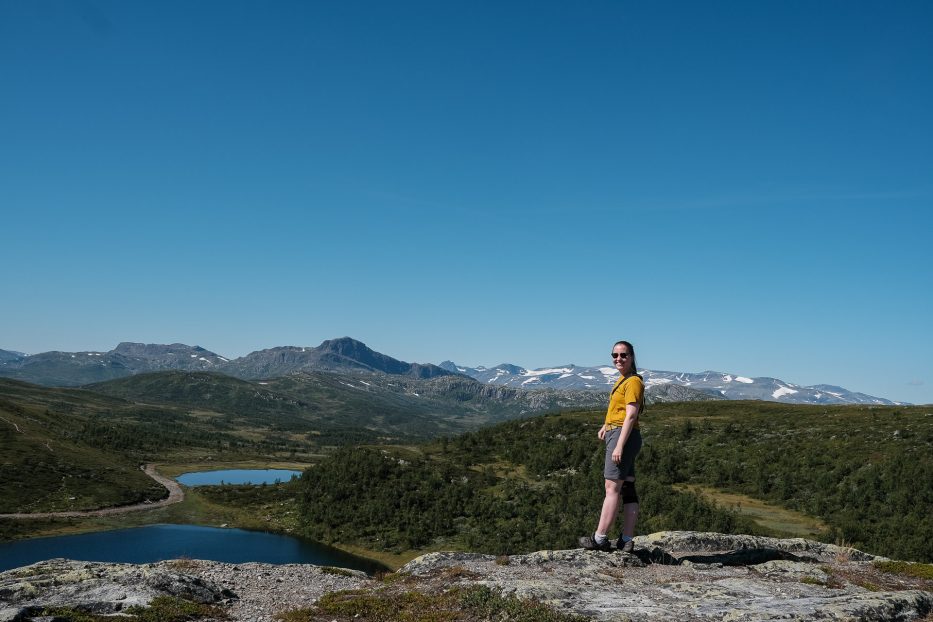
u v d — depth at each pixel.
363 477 170.75
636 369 13.95
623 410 13.69
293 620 10.60
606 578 12.28
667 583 11.91
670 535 17.92
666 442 154.12
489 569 13.51
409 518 141.25
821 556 16.81
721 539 17.80
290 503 177.25
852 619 9.22
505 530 122.06
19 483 178.12
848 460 112.50
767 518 97.25
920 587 13.18
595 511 116.50
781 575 13.07
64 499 173.25
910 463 100.69
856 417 149.88
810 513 98.75
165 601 11.25
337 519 150.75
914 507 87.44
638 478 127.50
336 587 14.55
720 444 144.50
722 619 9.30
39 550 124.94
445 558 15.44
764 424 158.00
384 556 126.81
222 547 133.25
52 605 10.41
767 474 118.75
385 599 11.23
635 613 9.54
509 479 154.62
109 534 143.25
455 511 140.62
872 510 91.12
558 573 12.80
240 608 12.19
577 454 155.50
